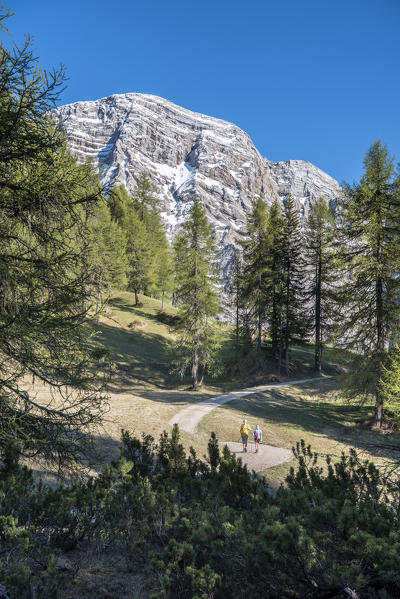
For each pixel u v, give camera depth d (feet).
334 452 63.05
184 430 68.23
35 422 20.04
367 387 70.33
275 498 16.26
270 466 55.21
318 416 83.51
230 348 157.48
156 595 10.81
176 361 120.06
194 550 13.14
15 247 19.38
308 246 130.21
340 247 71.72
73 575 14.37
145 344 152.87
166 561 13.11
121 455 23.66
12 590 10.16
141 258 194.39
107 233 105.91
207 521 13.73
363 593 10.94
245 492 18.22
